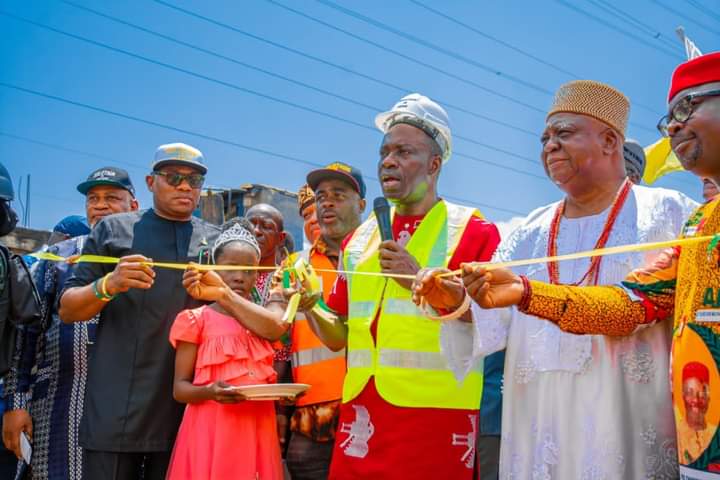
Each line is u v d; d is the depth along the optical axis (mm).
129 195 5352
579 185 3033
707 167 2586
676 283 2609
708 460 2281
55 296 4316
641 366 2740
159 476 3863
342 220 4602
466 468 3268
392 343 3400
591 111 2998
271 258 5047
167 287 3986
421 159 3621
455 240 3514
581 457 2736
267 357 3777
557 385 2848
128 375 3834
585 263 2982
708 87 2539
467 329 3350
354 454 3395
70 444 4012
